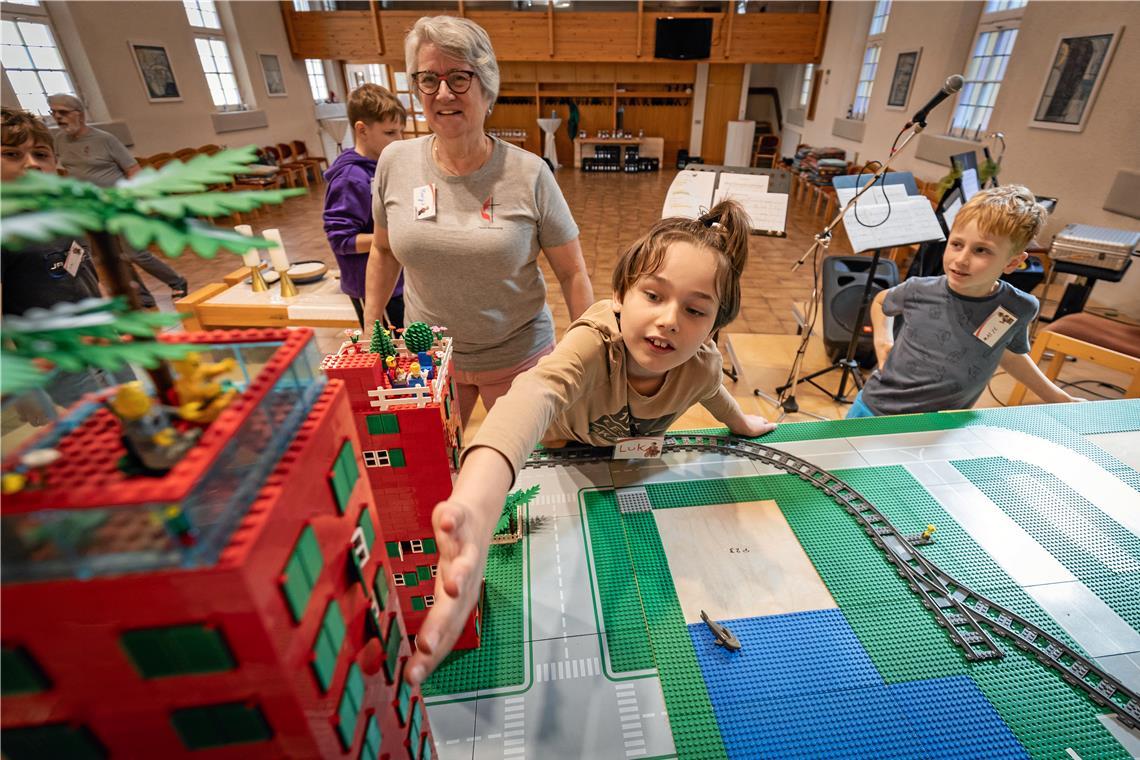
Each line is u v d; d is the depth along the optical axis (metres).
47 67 5.23
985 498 1.14
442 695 0.81
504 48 8.98
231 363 0.37
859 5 7.22
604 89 10.36
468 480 0.66
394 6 8.75
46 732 0.33
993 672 0.83
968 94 5.26
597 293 4.49
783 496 1.15
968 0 5.05
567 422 1.16
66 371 0.28
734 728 0.77
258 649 0.31
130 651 0.30
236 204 0.27
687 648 0.87
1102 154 3.73
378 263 1.58
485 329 1.45
